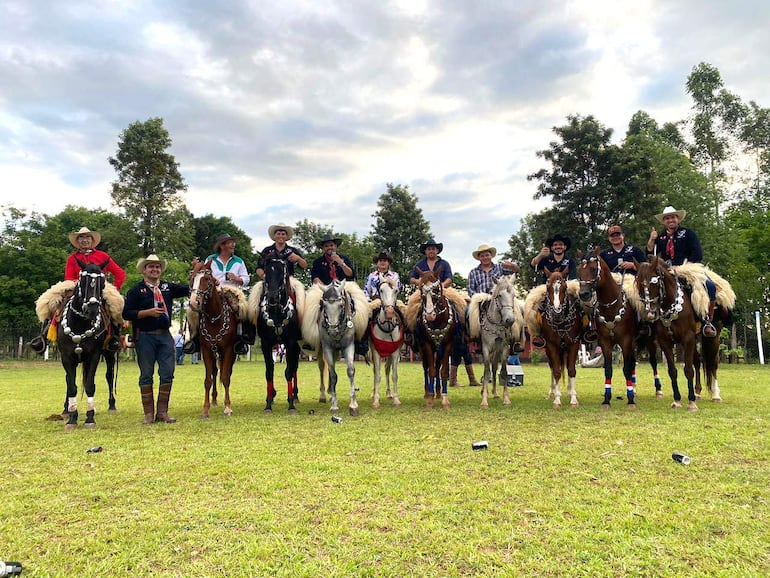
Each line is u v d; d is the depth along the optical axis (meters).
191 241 39.38
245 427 7.20
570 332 8.63
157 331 8.05
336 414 8.34
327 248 10.27
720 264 29.14
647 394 10.55
